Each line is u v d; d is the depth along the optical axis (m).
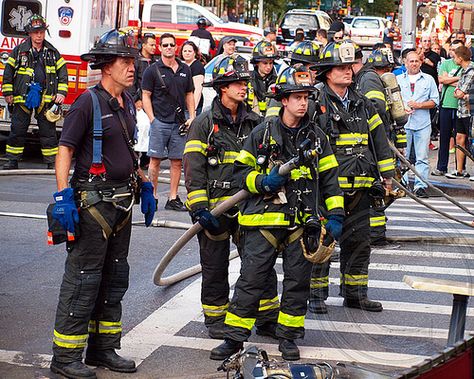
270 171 6.29
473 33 29.44
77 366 6.06
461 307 5.35
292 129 6.39
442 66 16.78
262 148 6.32
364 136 7.69
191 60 15.53
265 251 6.40
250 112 7.00
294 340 6.62
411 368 4.34
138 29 24.06
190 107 12.55
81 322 6.06
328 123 7.62
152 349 6.76
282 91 6.27
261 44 9.99
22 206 12.24
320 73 7.70
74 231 5.92
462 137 16.45
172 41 12.27
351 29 49.34
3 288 8.30
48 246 10.04
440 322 6.53
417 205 12.80
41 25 14.80
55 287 8.38
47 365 6.35
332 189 6.42
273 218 6.33
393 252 6.87
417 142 14.48
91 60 6.20
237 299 6.46
